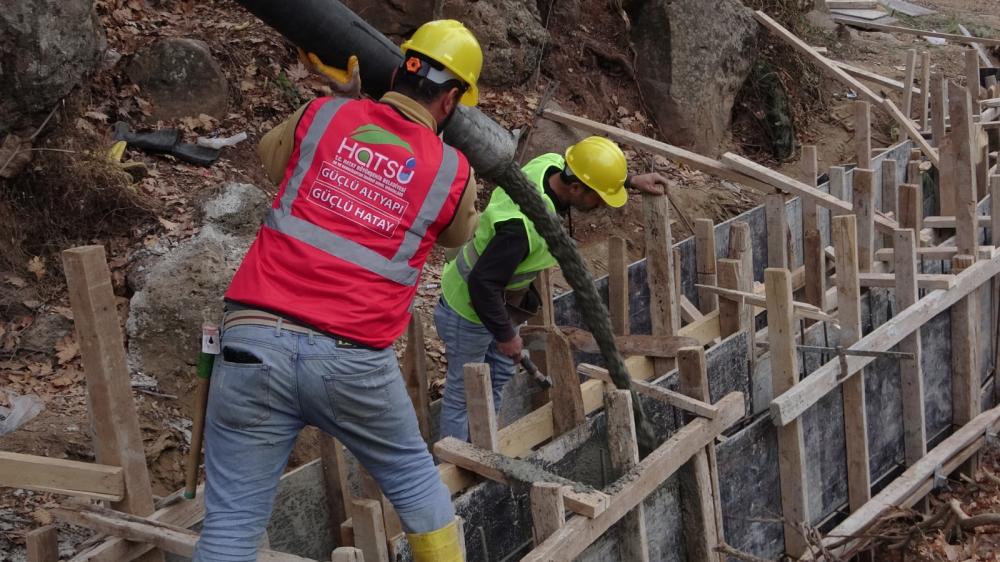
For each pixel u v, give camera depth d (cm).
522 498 418
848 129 995
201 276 553
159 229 588
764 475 486
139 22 722
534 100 816
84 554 320
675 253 543
